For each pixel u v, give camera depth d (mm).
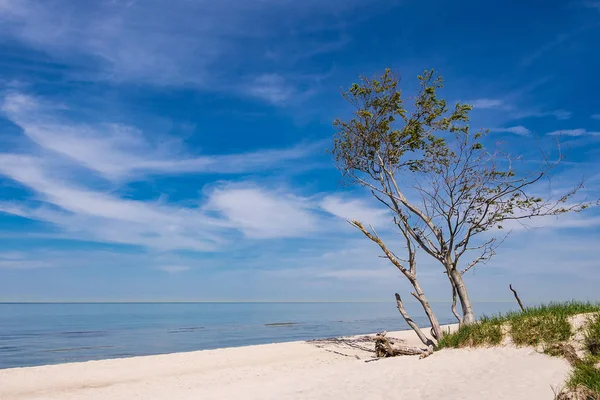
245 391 12727
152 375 18000
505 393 8844
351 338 29297
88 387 15906
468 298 21141
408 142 24172
